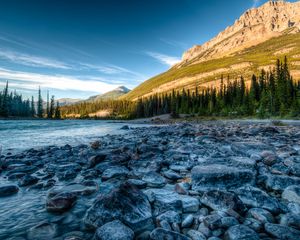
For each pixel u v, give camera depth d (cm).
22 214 573
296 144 1502
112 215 507
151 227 493
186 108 10612
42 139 2244
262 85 8806
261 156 1060
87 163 1105
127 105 17200
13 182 834
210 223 464
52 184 788
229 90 10250
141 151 1284
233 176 697
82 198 662
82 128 4197
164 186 751
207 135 1997
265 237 435
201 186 689
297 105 5981
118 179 839
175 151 1271
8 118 7844
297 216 483
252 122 5041
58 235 476
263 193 591
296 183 680
